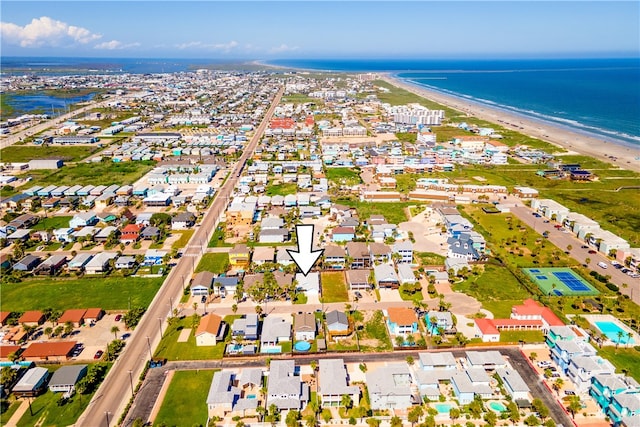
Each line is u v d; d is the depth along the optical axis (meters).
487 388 101.06
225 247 176.62
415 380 106.69
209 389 103.88
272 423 94.31
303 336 122.12
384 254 163.12
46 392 103.25
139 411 97.44
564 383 105.12
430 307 136.25
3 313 130.62
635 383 98.56
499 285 148.88
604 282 150.00
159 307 137.00
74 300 140.62
